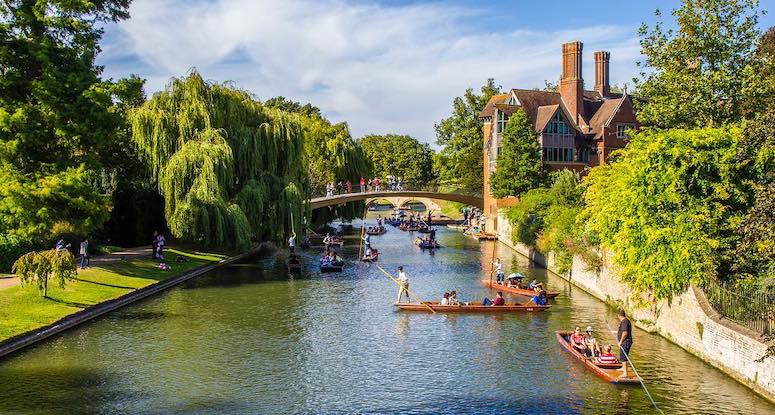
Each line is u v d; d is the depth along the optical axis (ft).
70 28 123.75
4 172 114.11
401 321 106.01
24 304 98.89
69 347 88.99
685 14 121.70
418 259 183.01
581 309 113.70
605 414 66.59
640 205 90.89
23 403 69.56
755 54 120.37
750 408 66.28
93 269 126.00
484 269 162.71
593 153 260.62
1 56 115.96
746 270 82.64
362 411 68.59
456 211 371.56
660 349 86.99
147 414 67.36
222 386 75.87
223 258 165.89
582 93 269.23
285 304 117.80
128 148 164.86
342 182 268.82
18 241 121.80
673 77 121.60
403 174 479.82
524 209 194.08
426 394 73.41
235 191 160.97
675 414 65.87
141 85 126.62
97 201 122.11
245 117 168.14
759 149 81.00
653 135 97.91
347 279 145.07
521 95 270.05
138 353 87.40
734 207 90.38
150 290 123.44
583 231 130.31
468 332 99.09
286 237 170.09
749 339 70.85
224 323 103.50
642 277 92.02
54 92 117.08
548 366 82.38
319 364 84.02
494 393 73.31
